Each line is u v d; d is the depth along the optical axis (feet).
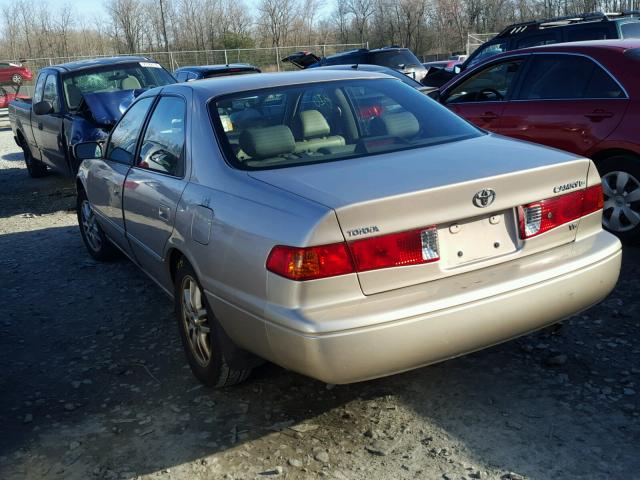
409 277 8.91
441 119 12.33
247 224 9.44
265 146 10.96
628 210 17.16
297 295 8.60
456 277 9.20
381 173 9.62
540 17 141.59
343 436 10.00
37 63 118.42
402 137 11.62
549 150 10.69
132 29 165.07
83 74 30.68
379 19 158.40
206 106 11.86
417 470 9.09
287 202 9.14
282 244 8.73
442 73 37.09
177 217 11.41
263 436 10.15
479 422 10.07
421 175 9.39
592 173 10.36
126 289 17.28
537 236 9.78
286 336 8.69
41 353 13.82
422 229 8.96
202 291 10.80
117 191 15.23
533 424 9.90
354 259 8.61
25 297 17.29
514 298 9.20
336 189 9.14
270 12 164.45
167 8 164.14
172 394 11.65
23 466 9.89
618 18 30.96
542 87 19.06
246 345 9.87
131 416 11.05
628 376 10.99
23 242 23.00
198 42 165.68
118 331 14.65
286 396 11.22
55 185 34.86
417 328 8.67
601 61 17.66
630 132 16.67
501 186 9.32
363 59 54.34
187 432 10.42
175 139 12.62
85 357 13.47
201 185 11.02
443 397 10.82
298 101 12.06
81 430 10.73
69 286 17.90
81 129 26.71
